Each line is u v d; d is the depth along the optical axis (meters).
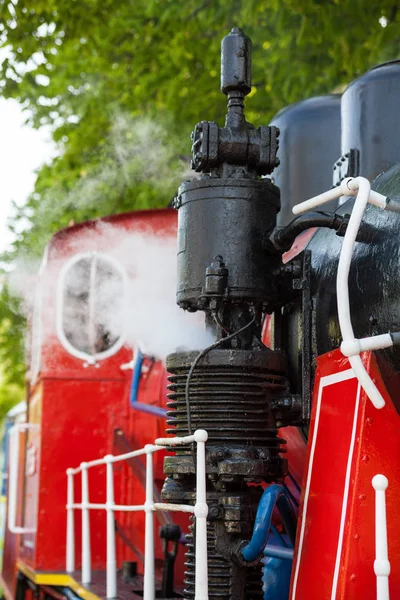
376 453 2.89
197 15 10.48
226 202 3.62
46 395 6.91
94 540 6.74
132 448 6.66
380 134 4.43
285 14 8.83
